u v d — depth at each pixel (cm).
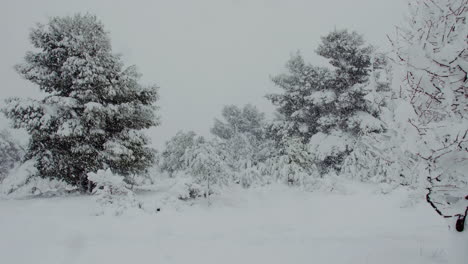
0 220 672
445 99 321
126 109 1348
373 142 391
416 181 349
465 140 296
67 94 1387
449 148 307
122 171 1422
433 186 329
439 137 310
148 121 1493
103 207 783
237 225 710
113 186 850
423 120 333
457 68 312
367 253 426
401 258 398
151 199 938
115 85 1370
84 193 1259
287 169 1322
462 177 315
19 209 834
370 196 1073
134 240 536
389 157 372
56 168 1256
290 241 512
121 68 1487
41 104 1209
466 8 322
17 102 1175
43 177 1291
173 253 457
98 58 1344
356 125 1917
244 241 521
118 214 758
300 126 2334
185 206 915
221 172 1099
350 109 2083
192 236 577
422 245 464
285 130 2377
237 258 429
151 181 1636
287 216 828
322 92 2150
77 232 575
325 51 2203
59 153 1284
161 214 786
